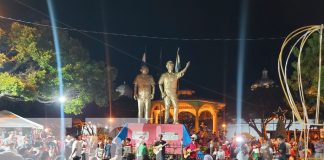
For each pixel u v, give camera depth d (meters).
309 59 43.66
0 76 34.19
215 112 59.84
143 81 38.50
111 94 52.19
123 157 29.08
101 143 32.03
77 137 29.55
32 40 37.41
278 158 25.06
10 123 30.64
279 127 49.72
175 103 37.59
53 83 39.69
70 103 43.84
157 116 55.88
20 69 40.84
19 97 41.84
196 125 57.94
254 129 77.12
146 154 27.94
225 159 32.53
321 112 47.50
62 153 28.02
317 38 43.06
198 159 29.27
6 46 38.19
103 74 46.38
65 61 41.12
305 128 13.27
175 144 33.78
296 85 45.03
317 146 25.06
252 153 30.88
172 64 38.25
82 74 42.97
